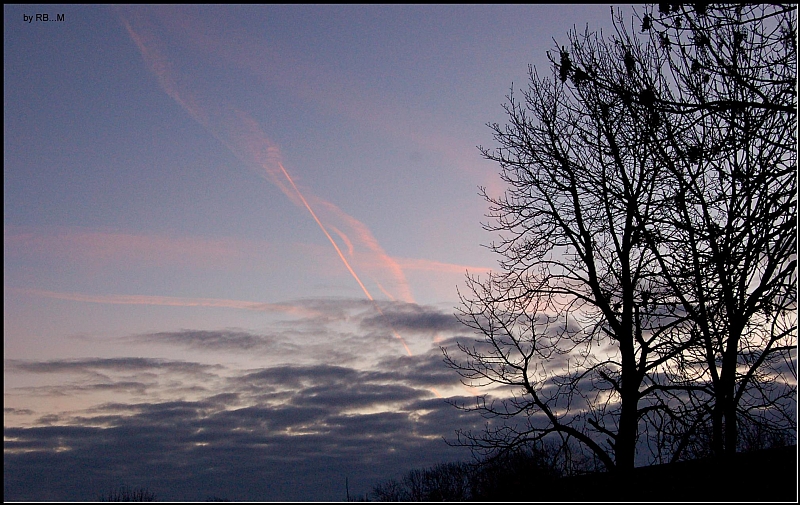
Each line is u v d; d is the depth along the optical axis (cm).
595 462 2089
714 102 1126
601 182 2009
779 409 1619
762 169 1214
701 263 1301
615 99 1528
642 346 1922
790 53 1166
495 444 2034
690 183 1288
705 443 1675
